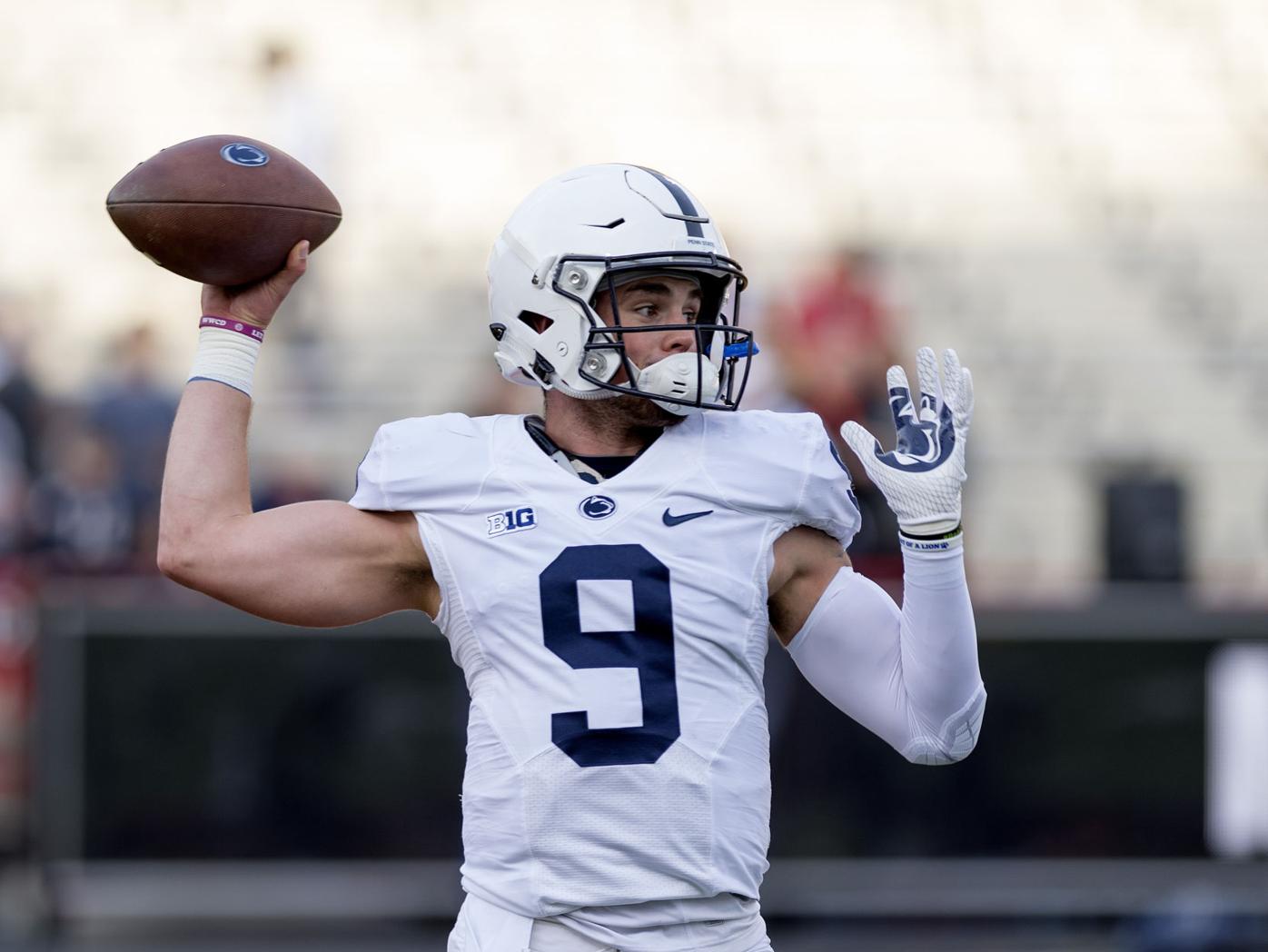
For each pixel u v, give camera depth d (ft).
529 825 26.94
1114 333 106.93
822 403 88.02
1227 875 69.46
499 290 29.81
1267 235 109.91
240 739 69.31
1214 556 99.35
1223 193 111.34
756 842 27.86
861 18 115.14
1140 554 85.25
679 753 27.02
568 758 26.86
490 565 27.61
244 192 29.09
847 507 28.73
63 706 69.10
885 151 112.16
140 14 113.29
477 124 111.45
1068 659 70.03
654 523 27.55
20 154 109.50
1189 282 108.47
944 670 27.63
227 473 28.81
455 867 69.56
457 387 102.73
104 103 111.14
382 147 110.32
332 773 69.36
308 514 28.50
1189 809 69.56
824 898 69.56
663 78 113.39
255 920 69.56
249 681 69.36
